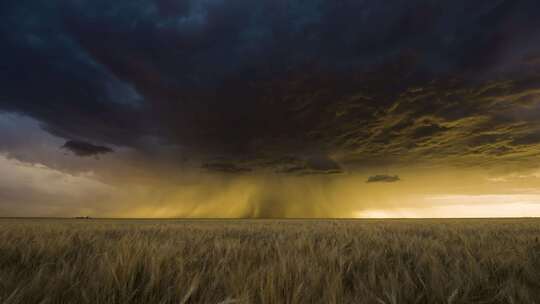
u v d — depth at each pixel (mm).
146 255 3029
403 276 2738
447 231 9227
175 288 2289
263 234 8469
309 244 4848
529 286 2559
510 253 3982
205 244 5055
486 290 2557
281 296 2191
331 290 2189
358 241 5664
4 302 1911
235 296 2172
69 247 4270
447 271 2934
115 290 2160
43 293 2057
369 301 2195
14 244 4223
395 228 11211
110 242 4957
